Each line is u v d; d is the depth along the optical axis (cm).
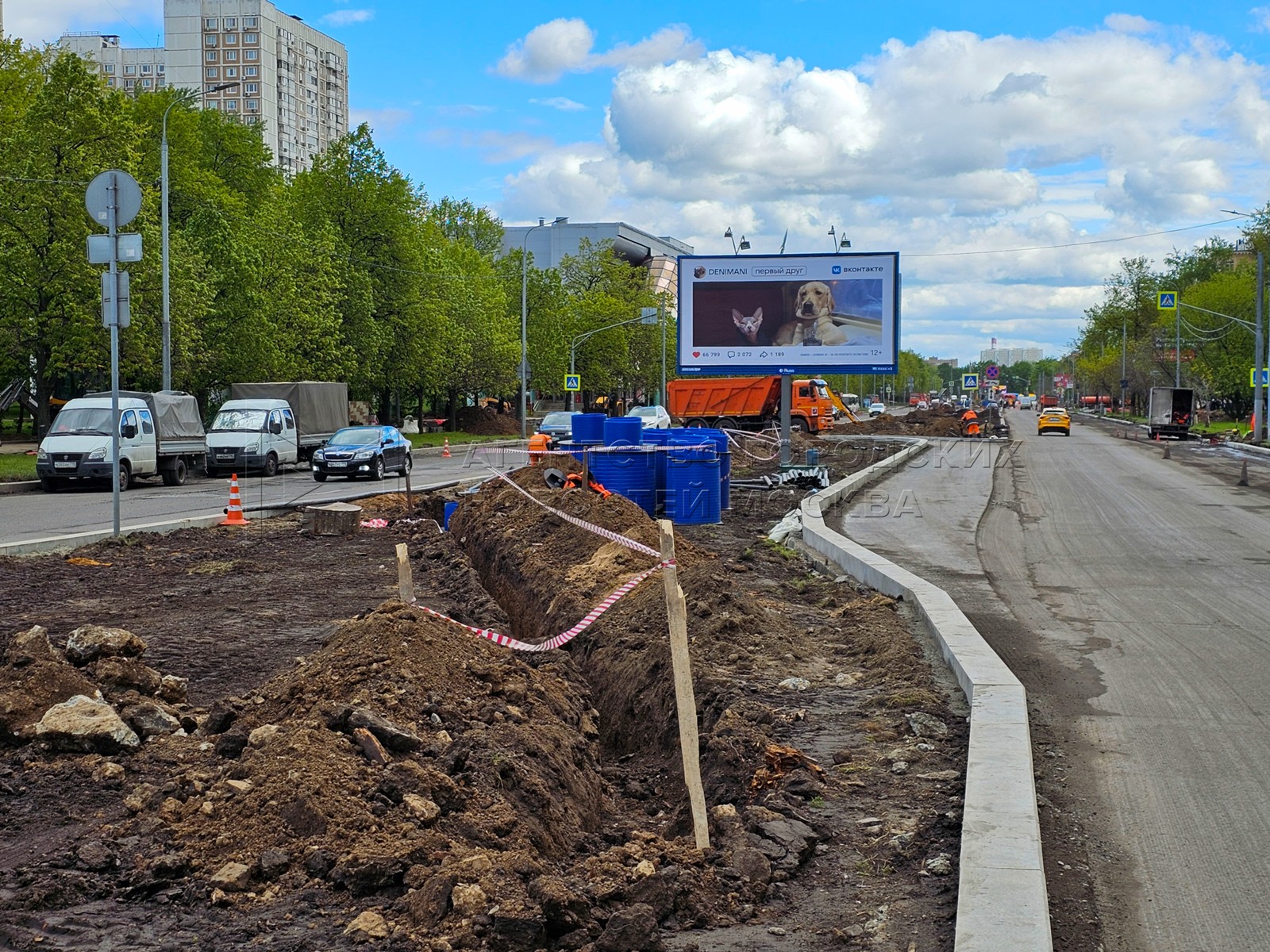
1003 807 546
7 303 3503
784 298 2898
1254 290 7256
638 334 9425
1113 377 11131
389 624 697
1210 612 1204
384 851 473
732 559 1521
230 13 15100
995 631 1098
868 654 961
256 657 952
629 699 867
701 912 464
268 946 414
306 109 16350
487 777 556
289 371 4516
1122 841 566
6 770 575
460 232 9600
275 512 2197
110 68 15575
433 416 8544
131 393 3030
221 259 4194
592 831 598
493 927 420
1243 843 562
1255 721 779
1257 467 3762
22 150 3472
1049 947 406
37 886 453
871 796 611
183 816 516
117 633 718
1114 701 838
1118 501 2545
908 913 466
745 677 870
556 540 1415
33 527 1984
